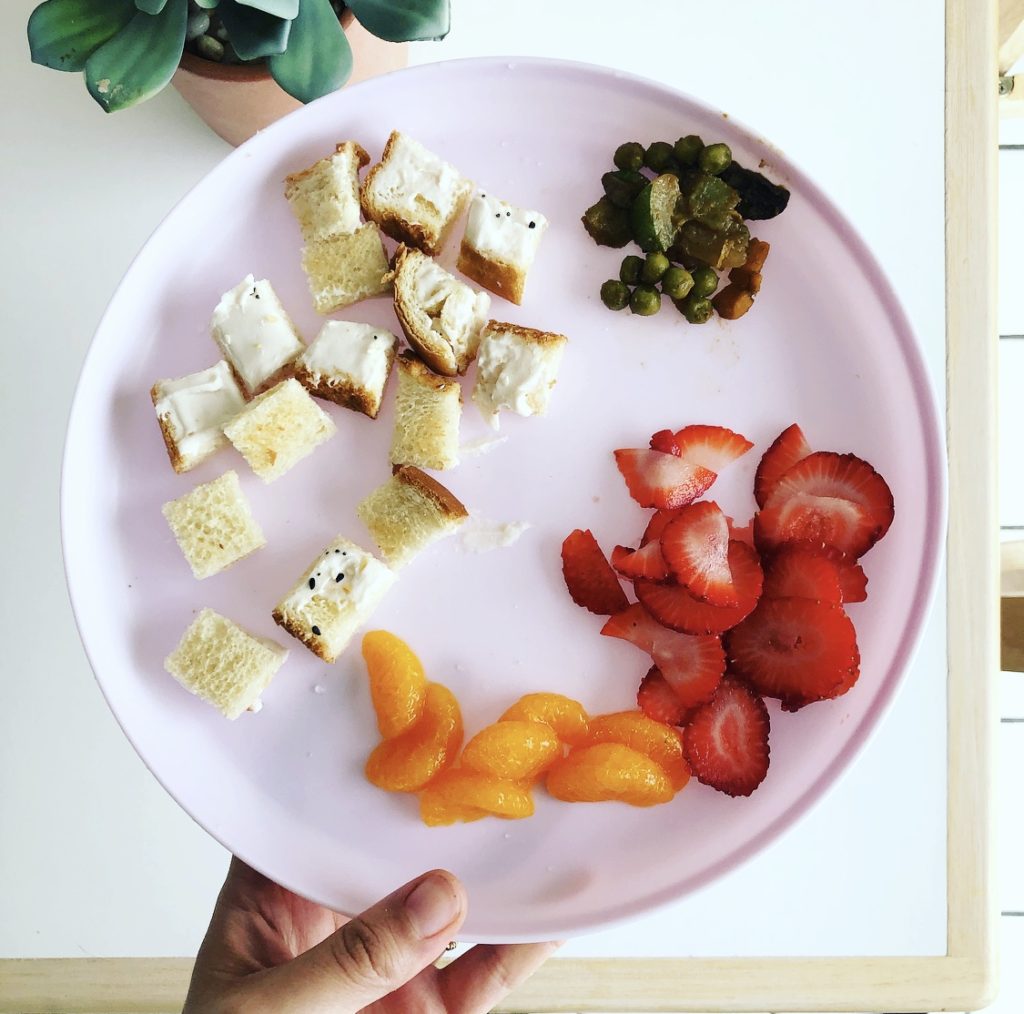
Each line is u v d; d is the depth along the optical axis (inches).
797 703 11.9
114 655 12.0
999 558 13.2
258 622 12.2
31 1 13.0
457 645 12.2
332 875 11.9
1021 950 18.4
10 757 13.2
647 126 12.1
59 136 13.0
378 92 11.8
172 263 12.1
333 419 12.4
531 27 13.1
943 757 13.0
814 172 13.0
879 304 11.9
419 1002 12.2
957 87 13.0
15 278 12.9
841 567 12.0
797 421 12.3
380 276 12.2
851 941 13.0
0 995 13.1
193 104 11.9
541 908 11.8
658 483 12.0
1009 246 17.6
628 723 12.0
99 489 12.1
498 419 12.2
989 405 12.9
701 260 12.0
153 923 13.3
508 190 12.4
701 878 11.5
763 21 13.1
